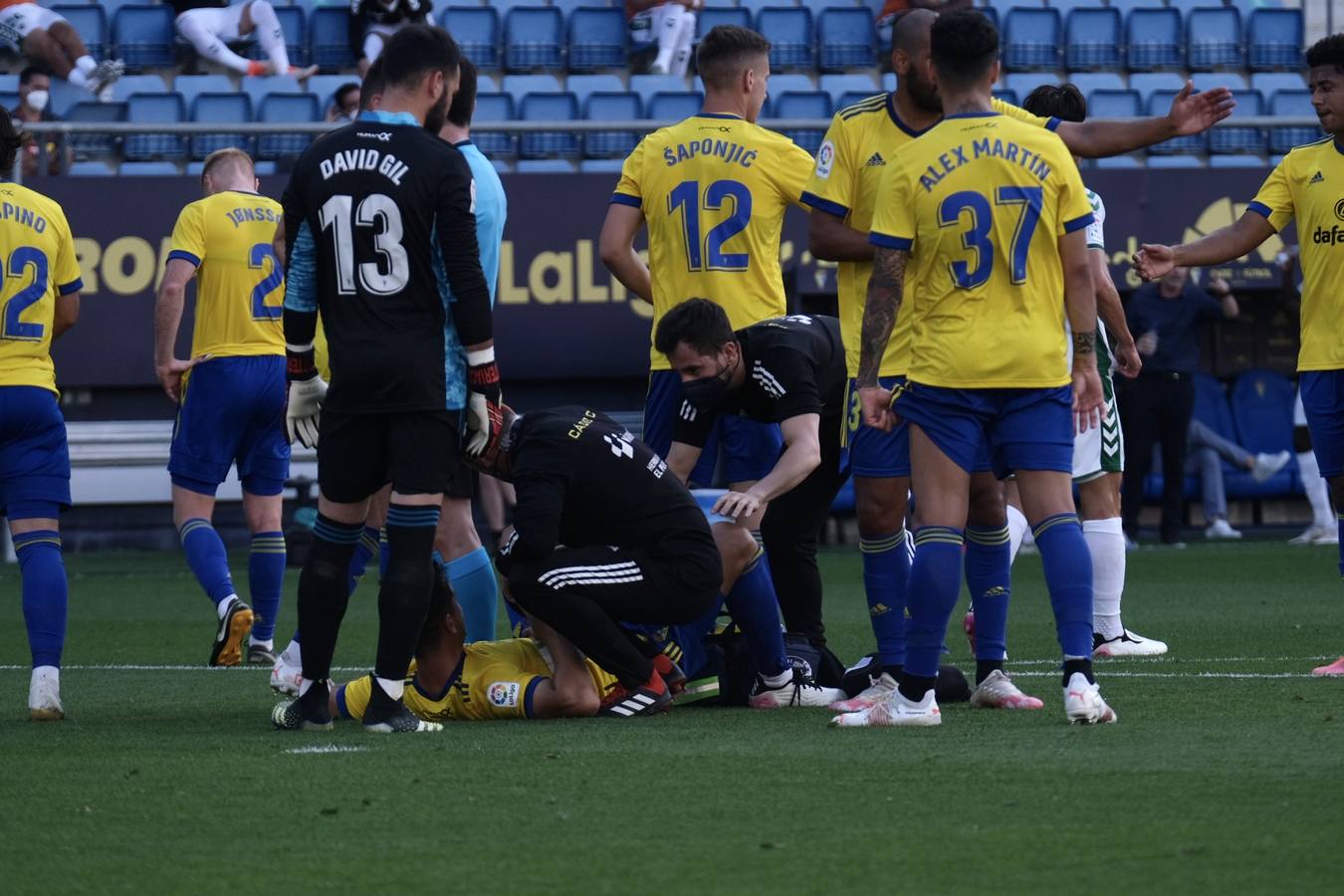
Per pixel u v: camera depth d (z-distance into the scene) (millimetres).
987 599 19328
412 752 16297
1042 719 18031
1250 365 54375
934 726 17625
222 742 17188
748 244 22469
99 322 46500
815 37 60125
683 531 18938
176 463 27094
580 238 47250
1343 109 21812
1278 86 60250
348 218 17281
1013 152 16719
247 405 27062
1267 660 24031
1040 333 16859
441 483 17656
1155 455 52844
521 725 18438
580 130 47156
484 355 17578
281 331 27688
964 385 16797
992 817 12758
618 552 18812
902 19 20406
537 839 12297
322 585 18031
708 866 11406
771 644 19891
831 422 21531
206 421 27000
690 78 59688
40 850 12188
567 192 47188
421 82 17719
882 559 19938
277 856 11906
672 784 14297
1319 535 49156
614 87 57656
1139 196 48000
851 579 40719
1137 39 60594
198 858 11883
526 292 47156
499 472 18969
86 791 14367
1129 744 16031
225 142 51188
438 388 17469
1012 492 27438
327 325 17625
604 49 58938
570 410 19156
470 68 21672
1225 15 61188
